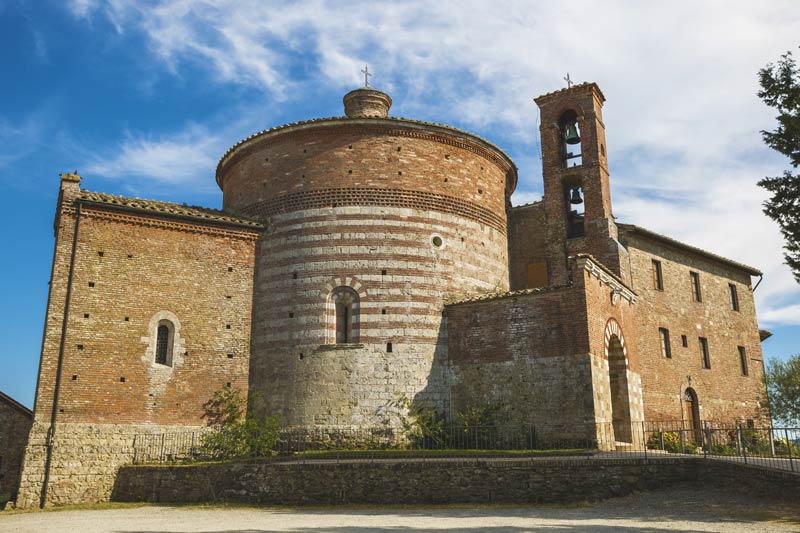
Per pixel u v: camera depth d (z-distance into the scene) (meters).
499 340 32.00
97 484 28.47
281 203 35.34
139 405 30.17
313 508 23.91
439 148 36.41
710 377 42.12
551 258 37.97
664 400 37.78
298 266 34.03
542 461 23.53
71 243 30.66
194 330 32.12
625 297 35.69
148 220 32.31
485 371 31.98
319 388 32.06
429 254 34.47
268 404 32.62
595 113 38.84
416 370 32.56
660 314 39.47
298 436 31.58
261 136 36.59
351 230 34.16
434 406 32.38
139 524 20.52
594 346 30.14
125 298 31.05
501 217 38.62
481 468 23.92
